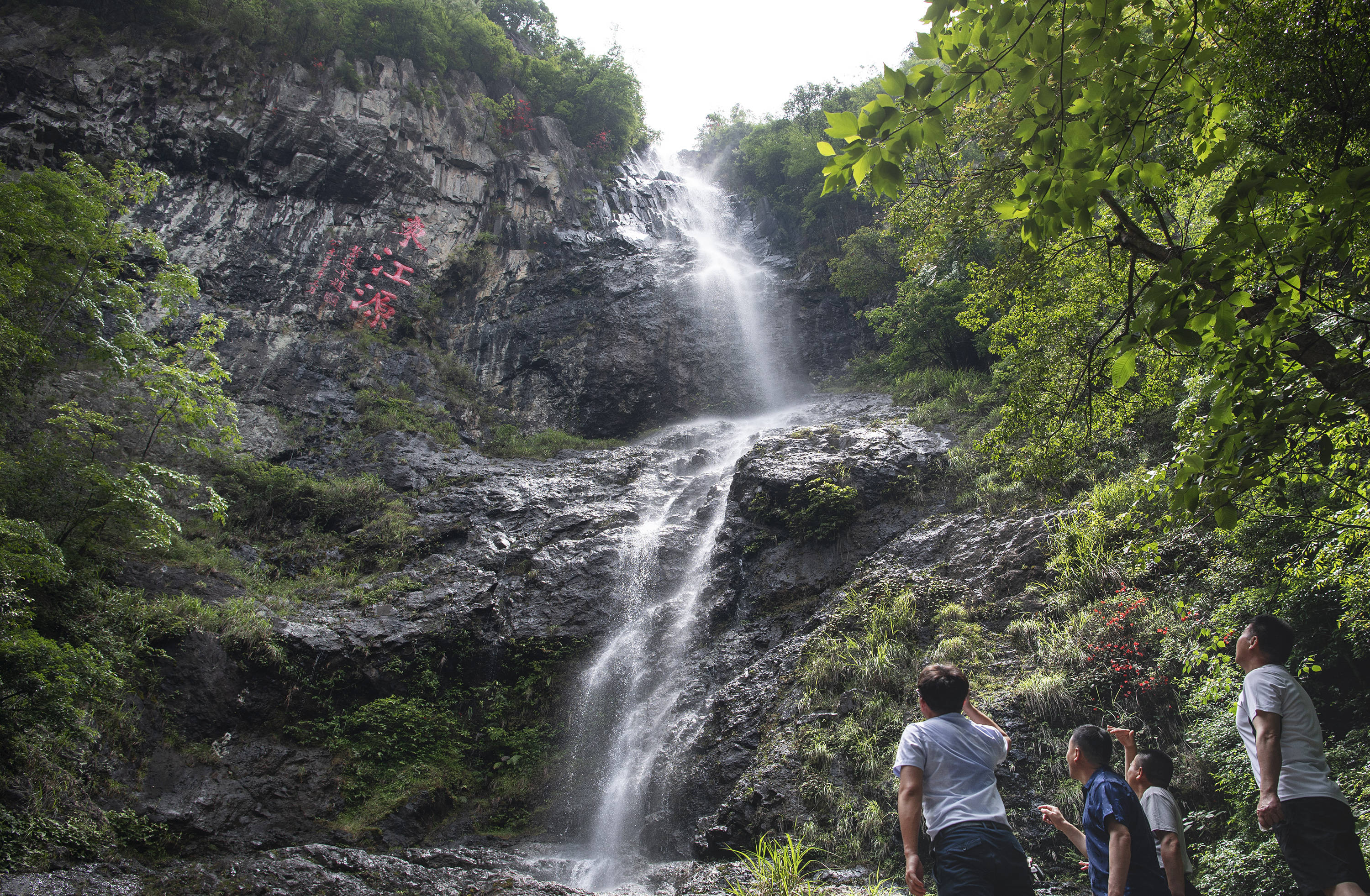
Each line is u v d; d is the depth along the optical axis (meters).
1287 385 4.57
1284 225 3.80
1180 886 4.04
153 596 13.23
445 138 28.03
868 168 3.93
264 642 12.97
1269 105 6.00
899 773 3.77
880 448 15.86
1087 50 4.03
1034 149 4.20
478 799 12.94
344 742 12.77
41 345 13.33
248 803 11.41
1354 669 7.33
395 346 23.69
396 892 9.42
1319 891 3.69
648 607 15.69
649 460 20.94
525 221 28.27
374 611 14.75
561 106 32.56
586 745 13.48
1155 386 9.32
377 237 24.98
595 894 9.41
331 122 25.27
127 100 22.44
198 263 21.58
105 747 10.63
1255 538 7.99
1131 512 10.45
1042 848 8.26
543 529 17.45
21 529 9.74
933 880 8.32
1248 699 4.04
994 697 9.72
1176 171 7.55
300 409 20.72
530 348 25.36
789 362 26.31
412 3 28.67
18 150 20.56
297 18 26.23
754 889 7.68
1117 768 8.34
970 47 4.01
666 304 26.52
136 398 16.06
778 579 14.28
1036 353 9.97
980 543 12.77
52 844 9.05
